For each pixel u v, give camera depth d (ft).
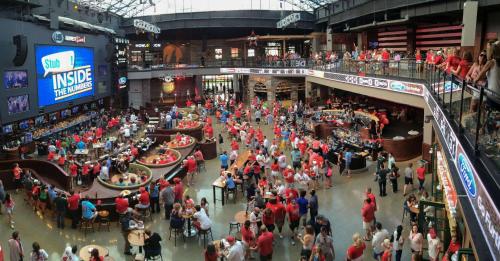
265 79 136.26
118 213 52.21
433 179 54.60
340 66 91.81
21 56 73.56
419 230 42.78
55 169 67.05
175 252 44.55
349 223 49.96
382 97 70.54
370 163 72.13
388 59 71.10
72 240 47.75
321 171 63.36
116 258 43.68
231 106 134.10
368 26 96.89
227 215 53.67
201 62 150.20
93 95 112.57
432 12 73.31
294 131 83.82
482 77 23.07
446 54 50.39
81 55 105.09
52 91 91.45
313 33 139.54
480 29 71.46
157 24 143.33
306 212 47.44
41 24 86.48
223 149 89.97
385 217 50.62
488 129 19.26
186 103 151.43
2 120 74.74
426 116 56.70
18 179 64.95
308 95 123.85
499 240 13.70
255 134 87.45
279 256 43.01
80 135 90.02
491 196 14.85
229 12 138.82
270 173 67.56
